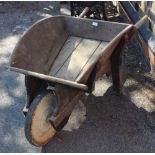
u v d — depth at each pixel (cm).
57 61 213
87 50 214
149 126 193
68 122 199
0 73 245
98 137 188
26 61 188
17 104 215
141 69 238
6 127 198
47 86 180
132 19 265
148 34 234
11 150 184
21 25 311
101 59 171
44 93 171
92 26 215
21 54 184
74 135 190
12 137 192
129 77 231
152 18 225
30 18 323
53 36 212
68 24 221
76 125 196
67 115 183
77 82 161
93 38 218
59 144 185
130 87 223
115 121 198
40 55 201
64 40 221
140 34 247
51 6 345
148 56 231
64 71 207
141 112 203
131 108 206
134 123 196
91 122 198
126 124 195
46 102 173
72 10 288
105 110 206
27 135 171
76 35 223
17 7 346
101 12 284
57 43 216
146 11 237
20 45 185
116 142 185
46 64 206
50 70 209
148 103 209
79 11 285
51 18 210
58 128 185
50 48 210
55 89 165
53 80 162
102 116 202
